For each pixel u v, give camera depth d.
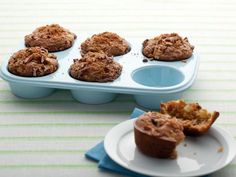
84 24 0.95
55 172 0.51
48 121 0.61
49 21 0.96
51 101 0.67
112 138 0.54
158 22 0.96
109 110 0.64
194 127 0.54
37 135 0.58
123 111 0.64
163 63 0.70
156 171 0.49
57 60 0.71
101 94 0.65
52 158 0.54
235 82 0.72
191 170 0.49
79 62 0.68
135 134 0.52
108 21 0.96
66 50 0.75
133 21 0.96
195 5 1.05
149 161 0.51
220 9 1.03
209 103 0.66
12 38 0.87
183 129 0.54
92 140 0.57
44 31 0.77
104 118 0.62
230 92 0.69
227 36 0.89
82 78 0.65
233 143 0.53
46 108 0.65
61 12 1.01
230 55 0.81
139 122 0.52
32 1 1.08
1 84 0.72
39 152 0.55
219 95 0.68
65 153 0.55
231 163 0.53
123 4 1.06
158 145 0.50
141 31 0.91
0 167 0.52
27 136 0.58
